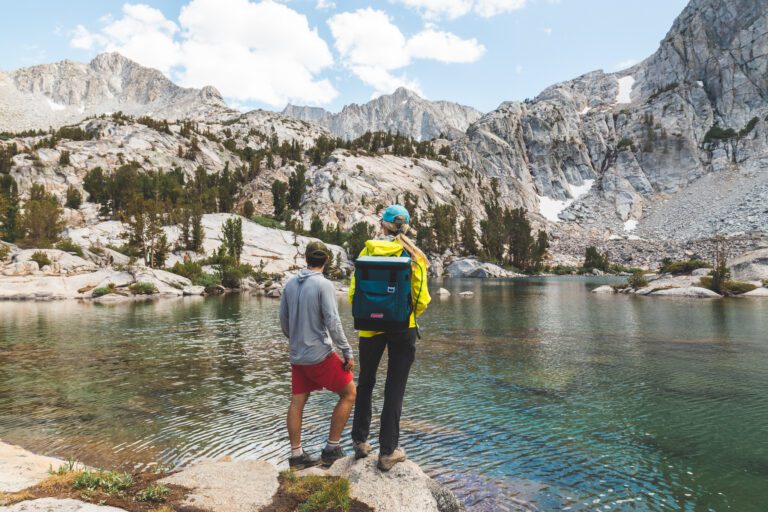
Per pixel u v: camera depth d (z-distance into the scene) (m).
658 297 45.62
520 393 11.71
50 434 8.78
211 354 17.69
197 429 9.07
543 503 5.97
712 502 5.99
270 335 22.84
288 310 6.02
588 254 138.25
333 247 111.88
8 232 79.69
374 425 9.25
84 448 8.06
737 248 125.00
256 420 9.63
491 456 7.57
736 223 160.62
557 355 16.97
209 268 78.00
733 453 7.64
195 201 136.62
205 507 4.68
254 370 14.79
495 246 142.50
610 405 10.56
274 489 5.19
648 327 24.27
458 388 12.27
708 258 121.94
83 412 10.23
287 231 114.50
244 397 11.53
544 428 9.00
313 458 6.24
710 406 10.39
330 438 6.12
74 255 70.38
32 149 165.62
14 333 23.64
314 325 5.86
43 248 73.81
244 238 101.88
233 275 67.56
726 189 197.38
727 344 18.83
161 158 188.62
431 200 184.00
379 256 5.29
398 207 5.55
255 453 7.82
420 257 5.35
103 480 5.09
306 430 8.98
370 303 5.14
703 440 8.27
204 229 101.06
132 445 8.22
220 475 5.54
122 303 44.97
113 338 21.88
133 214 97.06
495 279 105.19
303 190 161.25
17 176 143.75
